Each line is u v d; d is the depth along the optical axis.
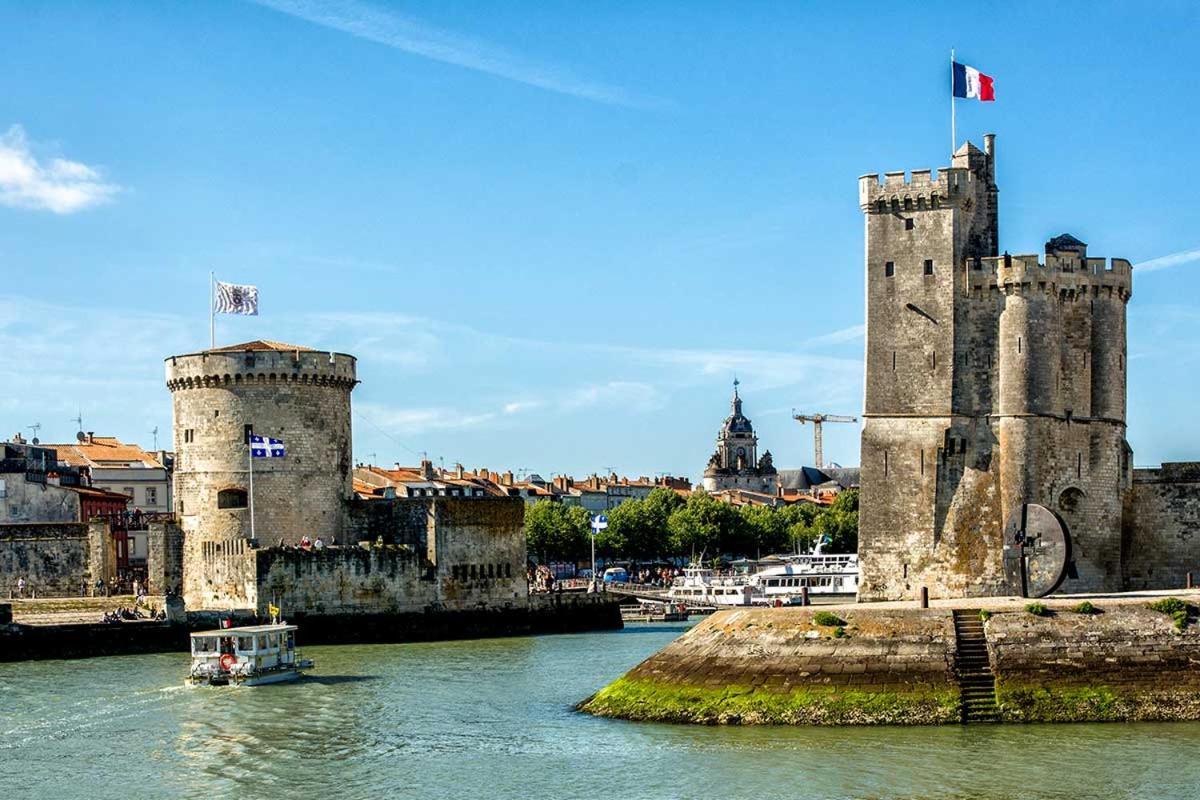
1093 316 98.19
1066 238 103.44
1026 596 78.62
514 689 88.75
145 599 127.75
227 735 74.81
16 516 154.38
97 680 96.25
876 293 99.75
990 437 97.25
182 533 134.88
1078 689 69.62
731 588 160.00
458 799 60.59
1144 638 71.19
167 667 103.50
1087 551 97.31
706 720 71.75
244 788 63.62
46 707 84.44
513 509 136.00
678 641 78.62
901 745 65.50
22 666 105.75
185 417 135.50
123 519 168.00
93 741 73.94
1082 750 63.72
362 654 113.81
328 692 89.00
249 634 93.75
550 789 61.34
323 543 135.12
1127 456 99.62
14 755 70.94
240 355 133.62
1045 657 70.81
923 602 76.88
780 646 73.62
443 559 131.75
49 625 111.56
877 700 70.06
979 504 97.06
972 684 70.50
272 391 134.12
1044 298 96.75
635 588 177.75
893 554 98.38
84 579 136.00
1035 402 96.25
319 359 135.50
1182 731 66.56
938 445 97.81
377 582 128.62
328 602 126.88
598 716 75.81
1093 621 72.12
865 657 71.81
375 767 66.56
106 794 63.34
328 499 135.88
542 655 110.56
